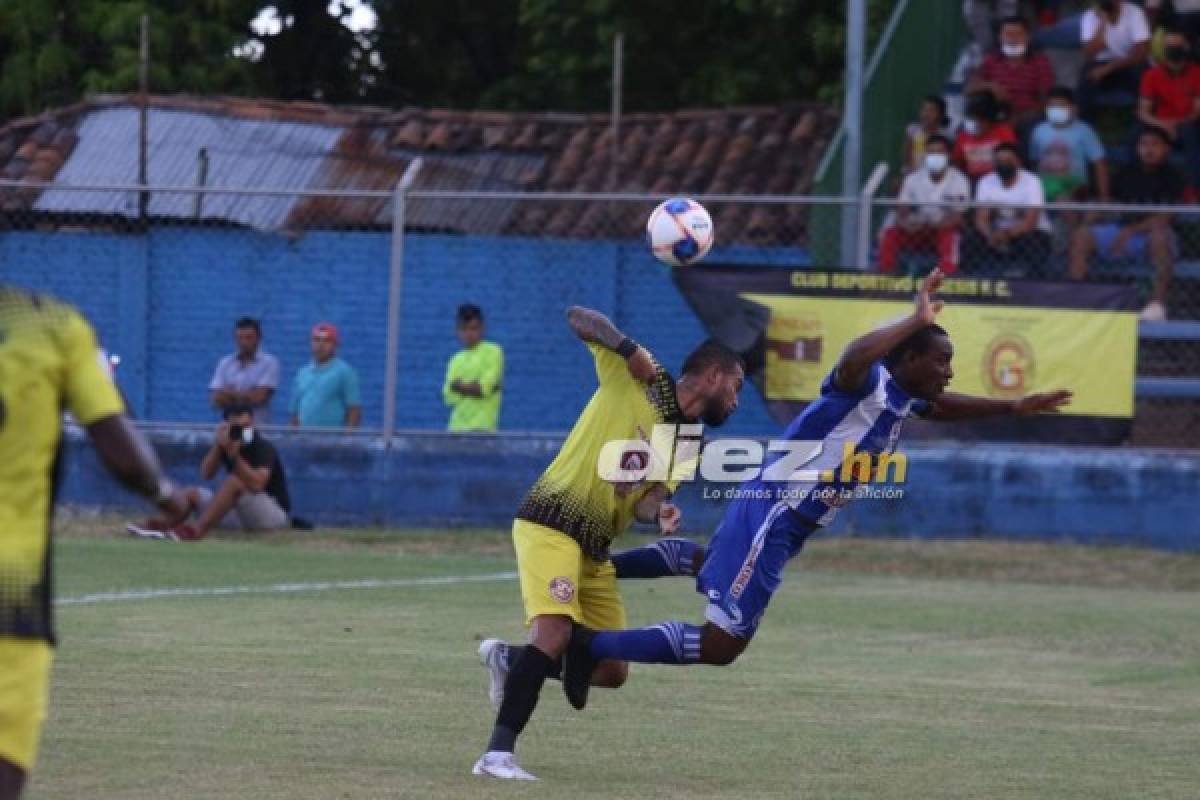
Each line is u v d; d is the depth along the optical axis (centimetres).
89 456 5253
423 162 6688
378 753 2200
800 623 3697
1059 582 4553
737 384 2158
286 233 6078
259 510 4959
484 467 5175
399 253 5156
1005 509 4975
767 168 6569
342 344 6088
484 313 5972
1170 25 6284
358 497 5188
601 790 2020
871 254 5228
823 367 4922
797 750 2327
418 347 6019
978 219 5316
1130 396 4900
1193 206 5278
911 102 6191
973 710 2697
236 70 8325
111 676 2727
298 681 2745
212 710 2464
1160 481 4916
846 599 4116
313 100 9206
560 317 5962
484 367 5219
